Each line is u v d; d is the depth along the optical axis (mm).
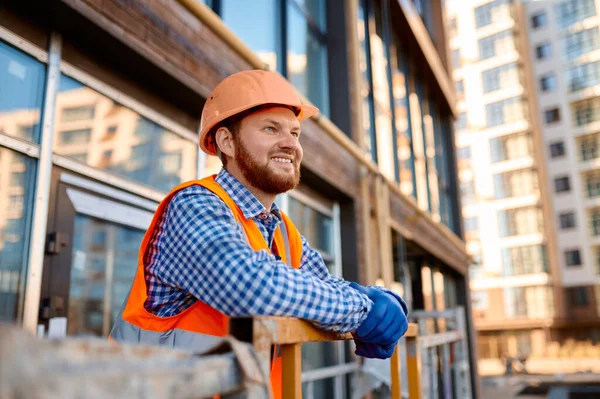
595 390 17828
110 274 2607
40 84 2297
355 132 5445
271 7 4676
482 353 35312
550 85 37000
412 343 1499
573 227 34781
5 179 2115
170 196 1099
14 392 346
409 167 8305
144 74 2738
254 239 1167
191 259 963
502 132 36875
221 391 581
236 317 748
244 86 1277
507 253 35562
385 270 5281
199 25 3039
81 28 2330
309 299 908
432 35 11594
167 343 1045
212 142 1358
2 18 2123
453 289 10469
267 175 1240
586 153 35062
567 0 37281
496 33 38188
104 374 409
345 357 4676
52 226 2281
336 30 5703
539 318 33594
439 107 10820
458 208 10555
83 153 2477
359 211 5180
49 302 2219
